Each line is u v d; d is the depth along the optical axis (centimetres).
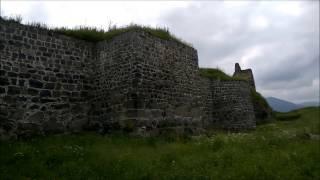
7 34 1183
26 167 757
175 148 1084
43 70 1269
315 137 1728
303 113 3944
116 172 756
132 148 1055
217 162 892
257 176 772
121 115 1284
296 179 776
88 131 1359
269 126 2733
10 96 1150
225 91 2516
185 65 1586
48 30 1324
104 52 1438
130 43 1327
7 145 980
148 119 1288
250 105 2638
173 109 1441
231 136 1405
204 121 2312
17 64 1191
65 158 859
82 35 1462
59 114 1291
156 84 1370
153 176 738
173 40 1535
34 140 1102
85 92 1409
